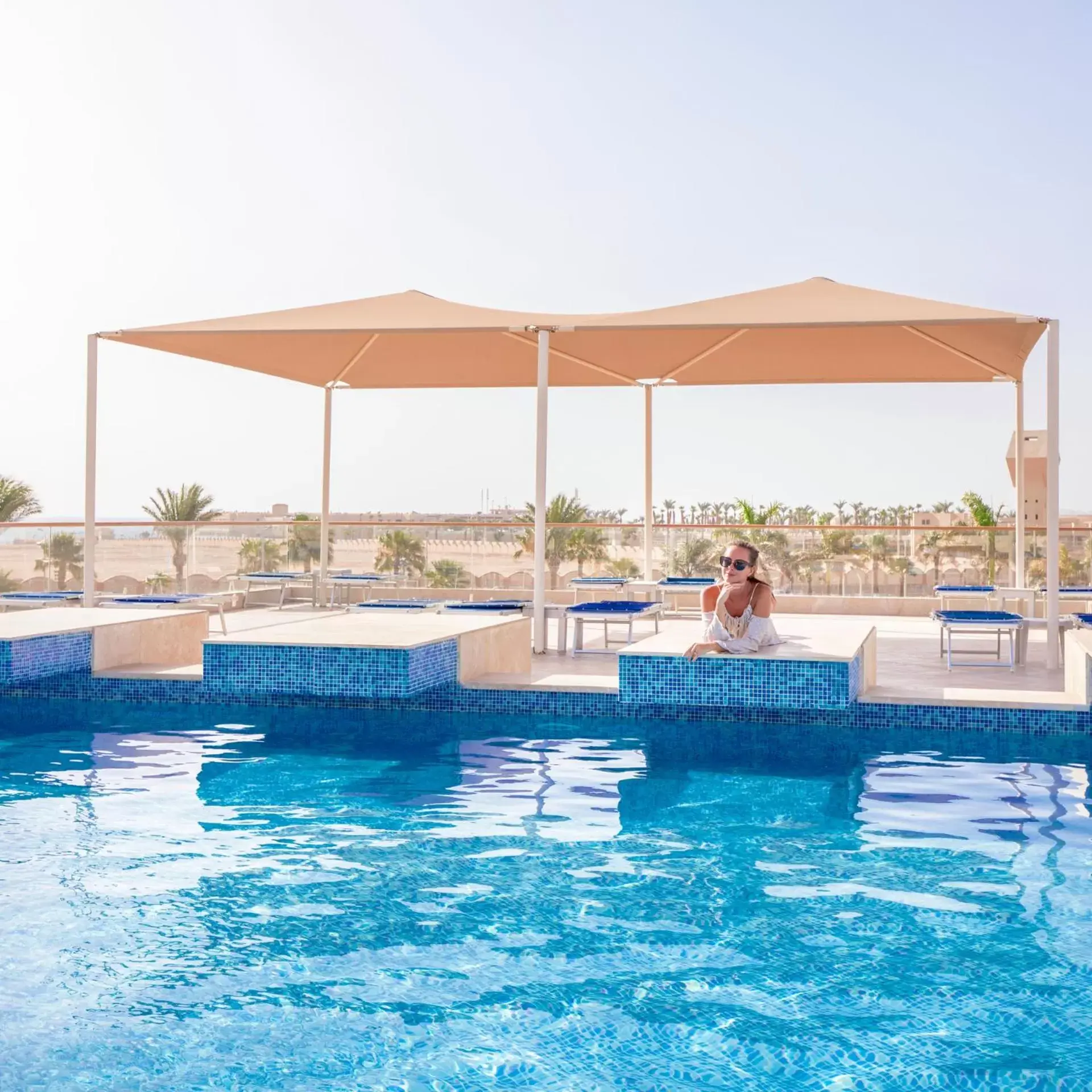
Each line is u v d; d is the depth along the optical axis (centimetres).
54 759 528
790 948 295
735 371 1140
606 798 457
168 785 475
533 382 1224
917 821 422
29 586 1150
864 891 341
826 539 1243
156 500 2102
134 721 628
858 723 616
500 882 350
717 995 267
